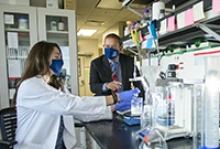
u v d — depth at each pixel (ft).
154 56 5.16
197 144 2.50
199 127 2.55
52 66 4.06
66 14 8.45
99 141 2.89
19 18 8.05
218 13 2.42
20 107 3.66
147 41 4.23
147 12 4.82
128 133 3.25
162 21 3.51
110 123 3.92
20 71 8.08
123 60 6.21
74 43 8.61
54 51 4.08
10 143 3.52
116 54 5.83
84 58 24.31
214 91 2.26
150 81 3.38
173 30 3.33
